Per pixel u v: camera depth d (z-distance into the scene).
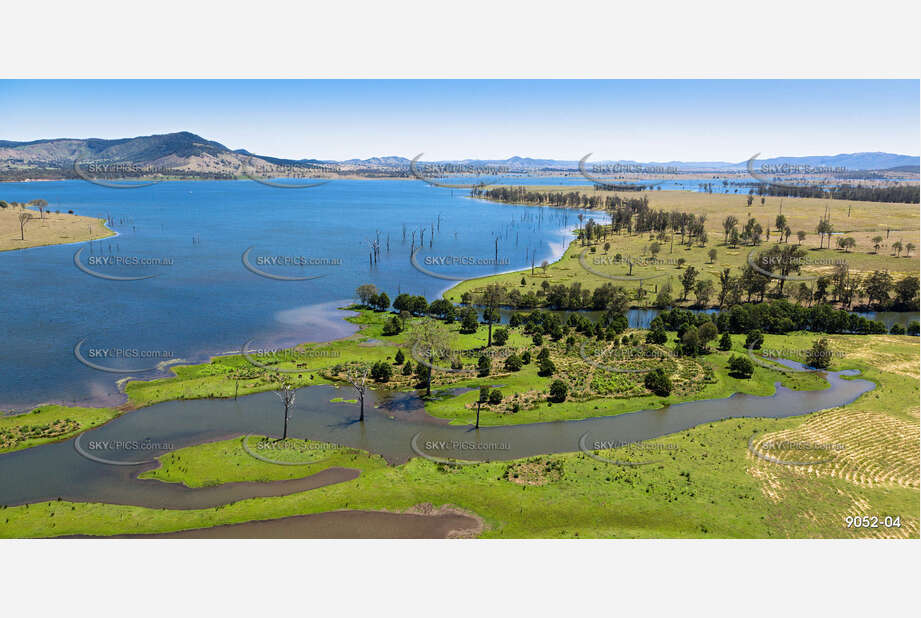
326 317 145.88
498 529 58.91
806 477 69.88
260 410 89.25
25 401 91.50
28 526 57.94
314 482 68.69
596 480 68.56
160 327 134.00
